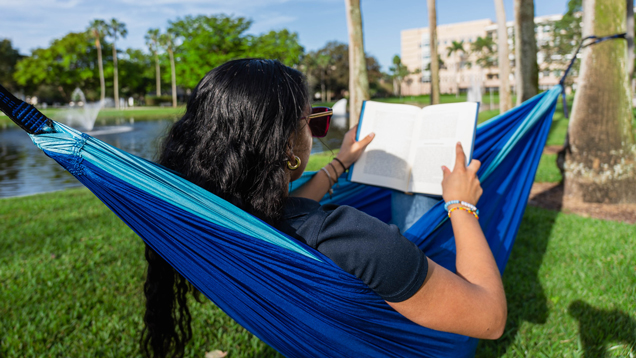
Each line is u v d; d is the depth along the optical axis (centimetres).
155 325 128
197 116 98
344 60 8019
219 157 93
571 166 502
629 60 483
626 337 211
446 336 112
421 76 9375
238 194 96
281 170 95
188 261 107
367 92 757
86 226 500
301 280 96
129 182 94
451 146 149
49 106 7075
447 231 157
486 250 102
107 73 6525
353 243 86
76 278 340
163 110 5072
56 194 740
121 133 2070
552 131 1285
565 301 258
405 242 85
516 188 230
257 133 92
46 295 309
